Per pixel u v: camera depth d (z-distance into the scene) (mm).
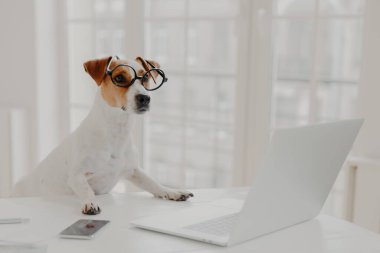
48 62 3461
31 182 1939
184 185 3146
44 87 3457
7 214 1413
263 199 1175
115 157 1662
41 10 3365
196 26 4672
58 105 3570
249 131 2730
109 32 3404
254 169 2732
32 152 3504
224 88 5293
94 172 1648
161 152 4902
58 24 3482
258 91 2664
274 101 2660
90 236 1213
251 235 1225
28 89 3457
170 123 4902
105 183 1710
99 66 1593
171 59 4145
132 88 1573
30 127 3490
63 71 3516
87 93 3525
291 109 4969
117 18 3225
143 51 3133
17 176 3389
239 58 2699
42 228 1295
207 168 4789
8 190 3367
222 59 5375
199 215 1399
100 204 1547
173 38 4145
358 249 1204
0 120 3307
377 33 2191
